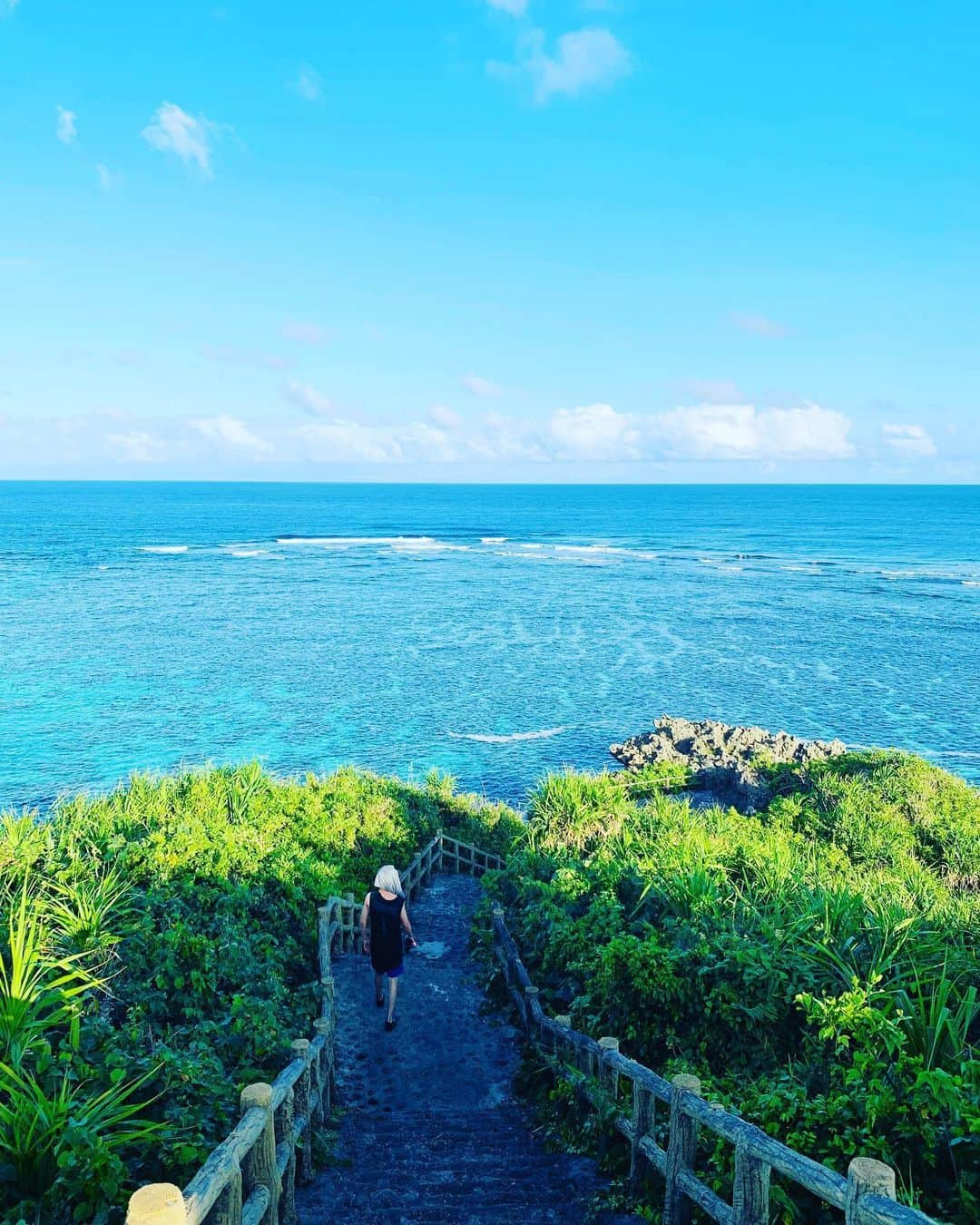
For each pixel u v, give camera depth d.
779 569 106.12
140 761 34.16
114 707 41.97
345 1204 6.18
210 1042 6.53
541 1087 8.52
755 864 12.56
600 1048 6.71
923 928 8.45
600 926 9.48
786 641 60.47
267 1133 4.79
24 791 30.42
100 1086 5.04
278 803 16.73
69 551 116.69
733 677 49.84
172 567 99.06
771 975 7.02
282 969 9.30
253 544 132.75
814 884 10.96
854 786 21.61
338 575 94.19
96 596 75.94
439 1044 10.09
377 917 10.41
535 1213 5.93
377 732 38.94
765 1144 4.01
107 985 6.96
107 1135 4.32
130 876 9.68
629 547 138.62
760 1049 6.83
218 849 11.34
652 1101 5.71
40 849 9.77
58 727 38.53
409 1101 8.74
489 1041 10.18
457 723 40.44
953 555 126.69
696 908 8.96
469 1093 8.88
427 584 87.56
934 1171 4.55
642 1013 7.30
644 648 57.72
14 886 8.75
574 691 46.53
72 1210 4.13
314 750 36.34
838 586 89.44
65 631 60.47
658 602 77.62
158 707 42.16
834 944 7.79
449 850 20.59
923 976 6.98
